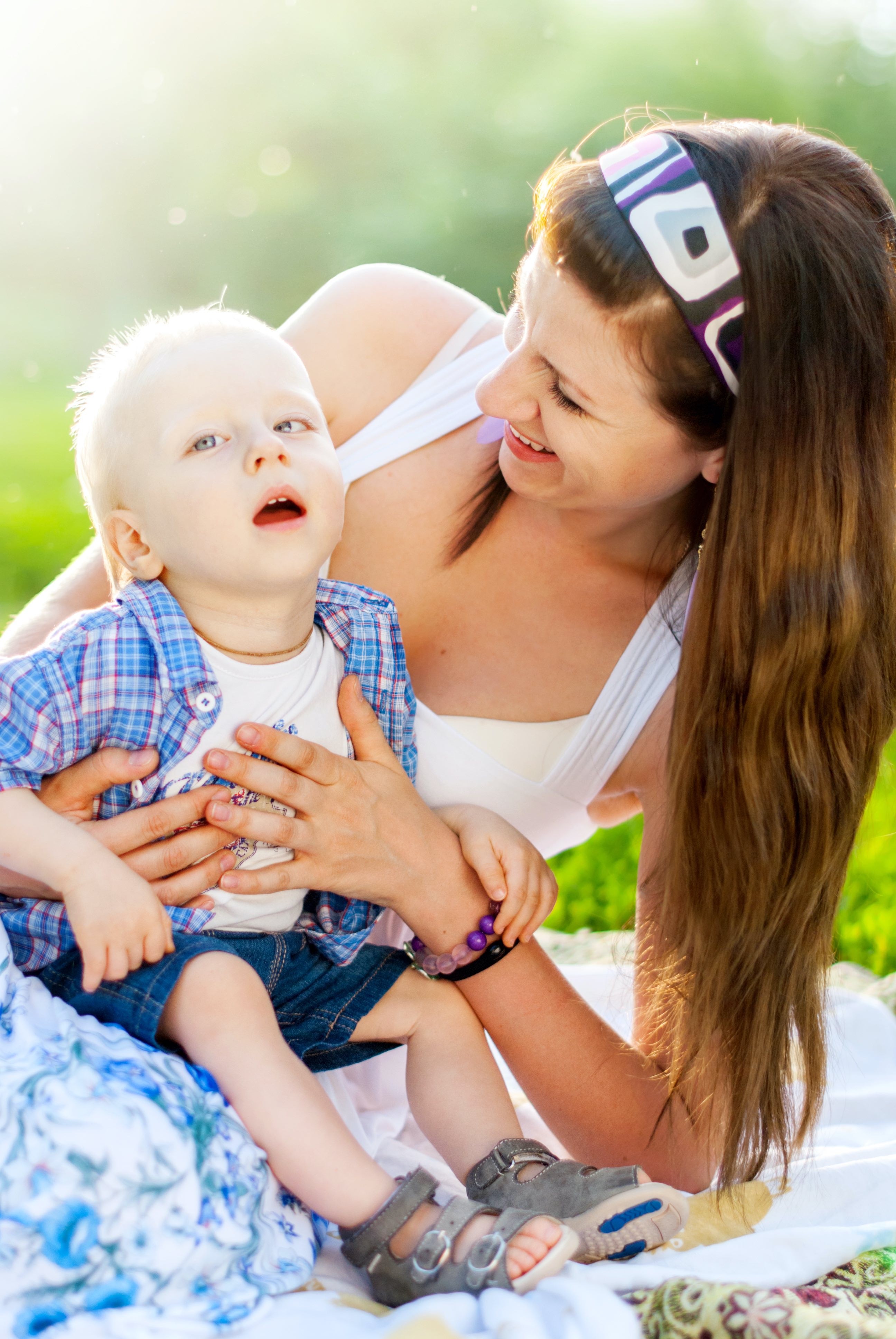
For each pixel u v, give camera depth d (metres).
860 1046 2.62
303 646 1.75
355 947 1.79
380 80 15.19
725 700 1.77
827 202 1.67
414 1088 1.76
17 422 12.19
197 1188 1.36
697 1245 1.71
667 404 1.68
